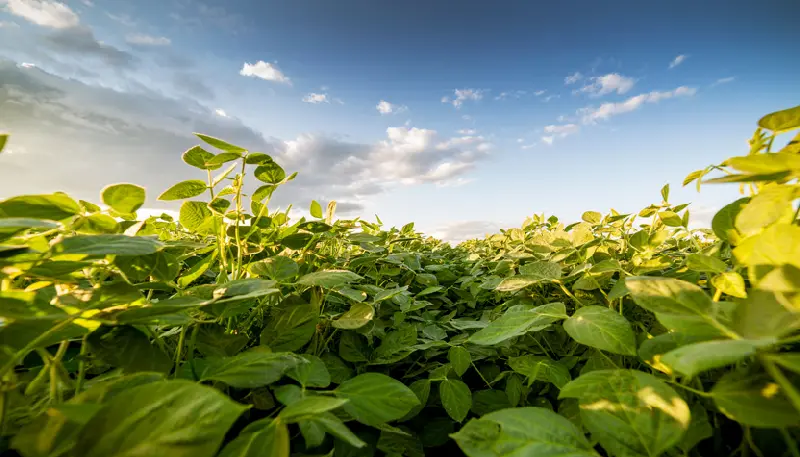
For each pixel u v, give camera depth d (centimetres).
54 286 86
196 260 163
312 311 107
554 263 118
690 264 77
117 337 72
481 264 226
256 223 130
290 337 103
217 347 94
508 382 117
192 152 112
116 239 66
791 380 55
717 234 81
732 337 50
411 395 79
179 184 113
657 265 107
